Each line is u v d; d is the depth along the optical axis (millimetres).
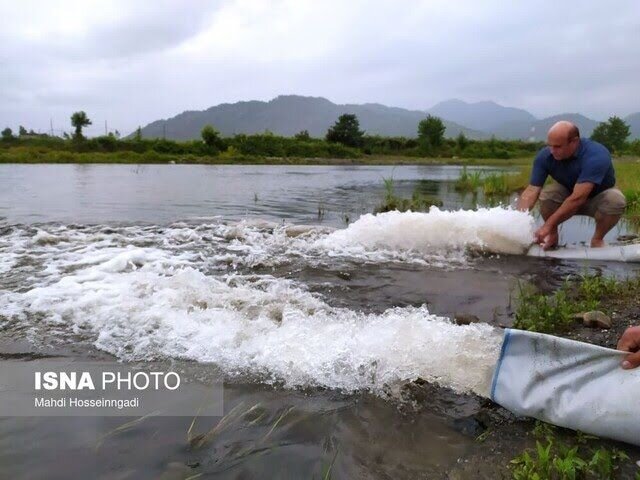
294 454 1807
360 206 8852
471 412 2123
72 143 35875
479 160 40094
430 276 4168
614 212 4996
